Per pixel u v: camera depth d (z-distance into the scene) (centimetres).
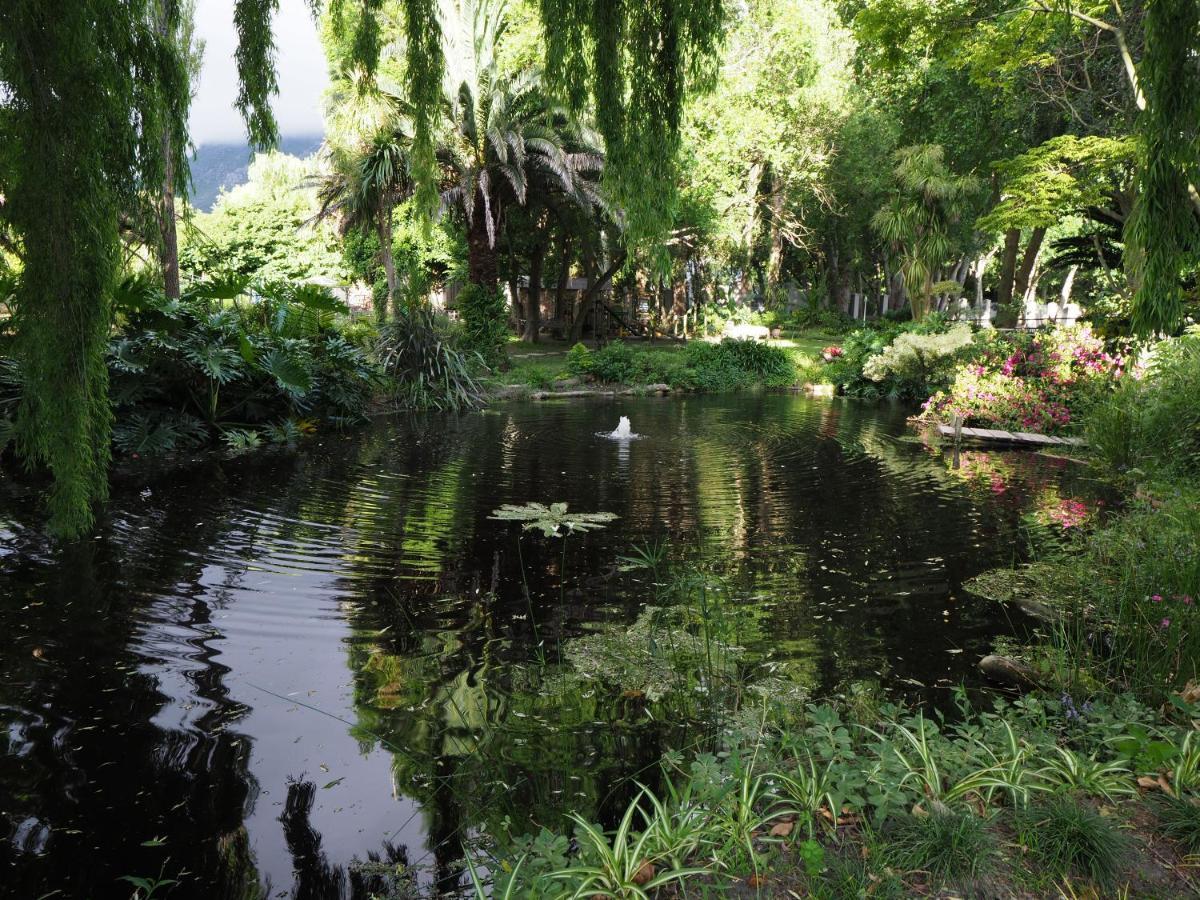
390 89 1595
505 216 2111
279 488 722
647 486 750
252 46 339
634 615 415
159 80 312
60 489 285
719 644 376
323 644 373
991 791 212
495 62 1789
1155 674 304
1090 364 1142
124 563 488
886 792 204
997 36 1023
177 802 248
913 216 2055
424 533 574
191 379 969
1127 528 465
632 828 233
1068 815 196
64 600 425
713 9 378
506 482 763
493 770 267
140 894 207
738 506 670
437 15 380
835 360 2011
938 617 411
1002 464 880
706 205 2411
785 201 2889
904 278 2131
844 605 429
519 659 358
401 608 422
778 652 366
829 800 207
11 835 231
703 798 214
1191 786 217
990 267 4194
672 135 391
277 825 237
